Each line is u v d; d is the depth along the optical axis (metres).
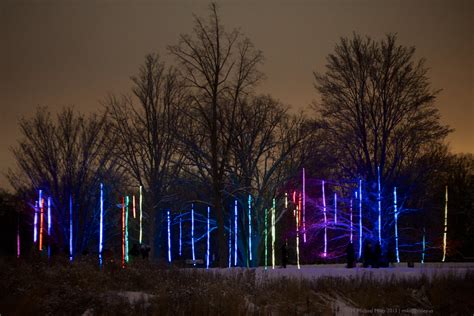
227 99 62.78
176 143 64.88
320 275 38.78
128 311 24.78
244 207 62.69
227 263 59.19
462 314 29.31
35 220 54.06
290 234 64.94
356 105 64.56
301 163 64.75
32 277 32.00
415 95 64.19
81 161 63.78
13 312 24.47
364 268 49.22
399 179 64.19
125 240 48.06
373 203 62.62
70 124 64.94
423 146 65.81
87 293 27.22
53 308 25.38
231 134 59.84
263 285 33.06
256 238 62.41
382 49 64.81
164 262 45.59
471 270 41.47
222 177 61.00
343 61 65.06
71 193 61.78
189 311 24.50
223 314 24.72
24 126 64.88
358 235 64.88
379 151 64.38
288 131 66.06
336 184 65.38
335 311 28.12
